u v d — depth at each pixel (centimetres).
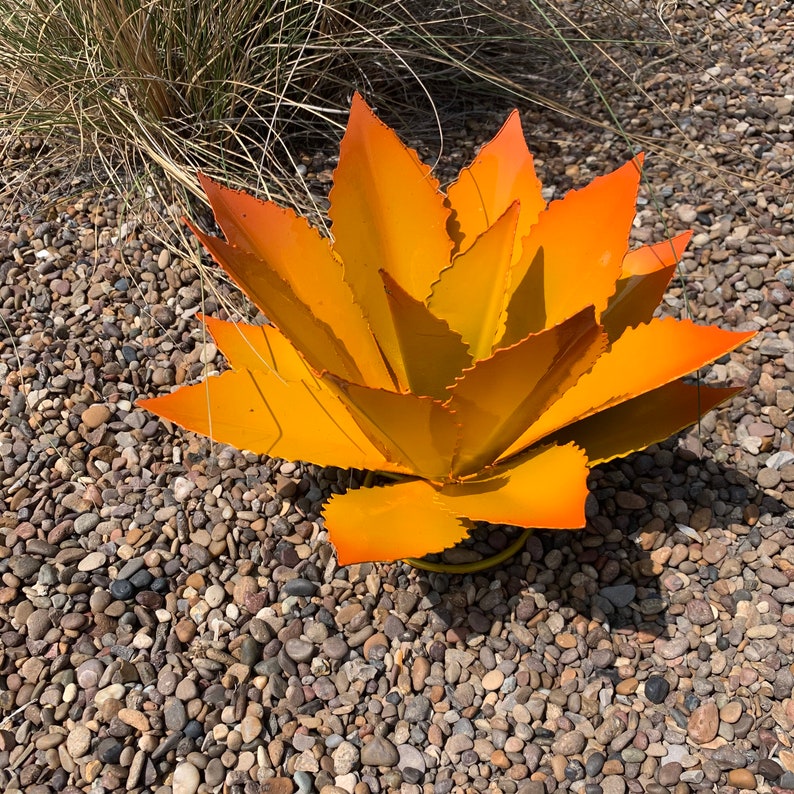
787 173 120
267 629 78
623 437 74
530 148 124
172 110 113
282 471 89
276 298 66
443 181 117
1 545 83
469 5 126
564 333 60
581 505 59
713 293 105
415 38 121
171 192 112
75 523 85
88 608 80
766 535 84
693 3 151
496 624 78
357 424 70
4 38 110
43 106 114
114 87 110
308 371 77
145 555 83
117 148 113
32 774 71
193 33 109
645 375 69
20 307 104
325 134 119
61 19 107
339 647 77
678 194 117
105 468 90
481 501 66
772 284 106
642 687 76
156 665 77
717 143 125
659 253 81
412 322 63
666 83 134
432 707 75
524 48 133
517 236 78
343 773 71
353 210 73
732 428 93
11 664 77
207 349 100
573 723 73
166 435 93
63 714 74
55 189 116
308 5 115
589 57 136
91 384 96
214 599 80
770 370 98
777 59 139
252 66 114
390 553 61
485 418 67
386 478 86
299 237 73
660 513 85
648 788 70
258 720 73
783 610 79
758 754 71
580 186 118
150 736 72
